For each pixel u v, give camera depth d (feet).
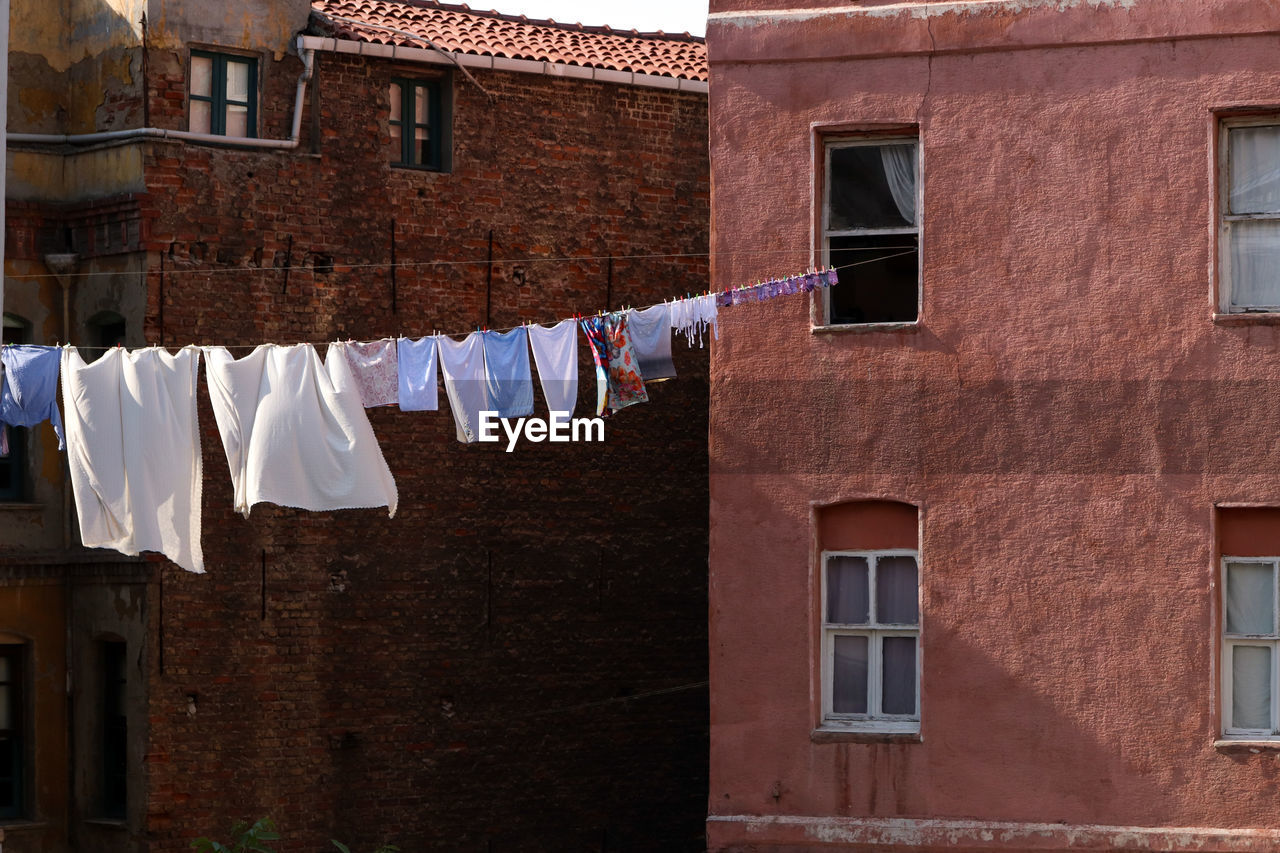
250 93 80.12
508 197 84.07
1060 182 62.44
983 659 62.13
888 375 63.36
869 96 64.03
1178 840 60.23
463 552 82.58
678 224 88.28
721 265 64.85
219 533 77.82
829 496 63.62
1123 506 61.41
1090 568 61.52
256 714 78.33
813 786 63.16
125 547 57.77
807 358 63.98
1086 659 61.41
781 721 63.52
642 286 87.04
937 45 63.52
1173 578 60.90
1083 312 62.03
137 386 57.82
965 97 63.26
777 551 63.87
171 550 57.57
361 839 80.02
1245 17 61.05
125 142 77.66
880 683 63.72
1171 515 61.00
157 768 76.38
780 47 64.64
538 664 84.12
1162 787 60.64
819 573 63.98
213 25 78.89
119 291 78.02
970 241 63.00
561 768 84.53
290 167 79.56
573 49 87.45
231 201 78.33
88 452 57.72
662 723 87.20
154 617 76.54
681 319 57.52
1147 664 60.95
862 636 63.87
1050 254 62.39
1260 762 59.88
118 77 79.05
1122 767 61.00
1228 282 61.62
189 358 57.77
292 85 80.48
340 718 79.82
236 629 78.02
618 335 57.62
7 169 79.25
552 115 85.40
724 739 63.87
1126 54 62.08
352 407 57.21
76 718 80.18
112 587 78.74
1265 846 59.52
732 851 63.46
